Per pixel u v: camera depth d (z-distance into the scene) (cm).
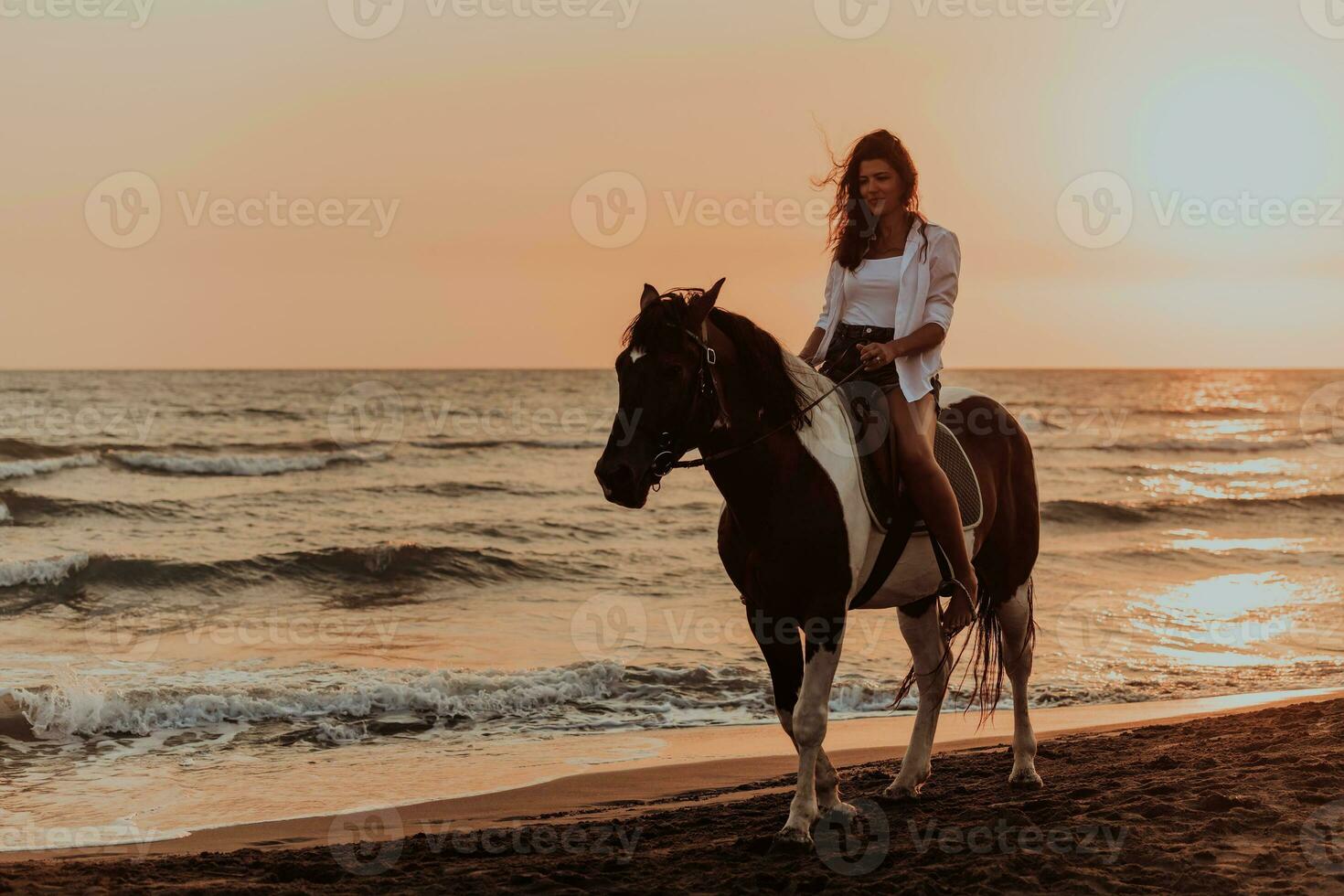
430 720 1059
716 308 503
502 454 4172
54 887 488
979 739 948
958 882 450
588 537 2492
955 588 528
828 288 569
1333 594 1864
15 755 915
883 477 524
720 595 1845
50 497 2641
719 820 641
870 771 765
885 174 538
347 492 3108
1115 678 1248
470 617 1650
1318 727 744
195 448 3953
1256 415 7194
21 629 1546
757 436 490
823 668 504
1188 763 654
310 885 489
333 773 867
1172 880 438
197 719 1041
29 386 7275
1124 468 4391
